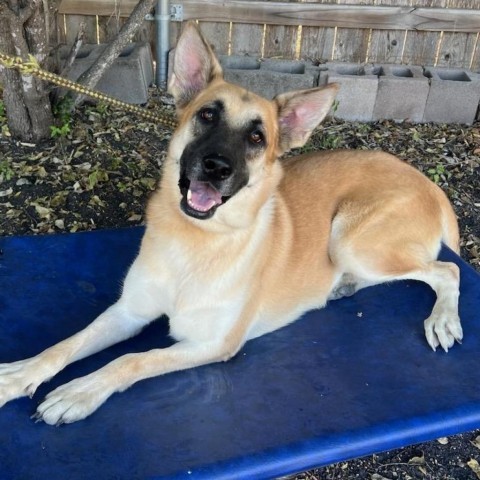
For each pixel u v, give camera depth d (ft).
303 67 7.53
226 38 7.71
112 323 3.44
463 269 4.46
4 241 4.31
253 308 3.55
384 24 7.64
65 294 3.88
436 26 7.71
